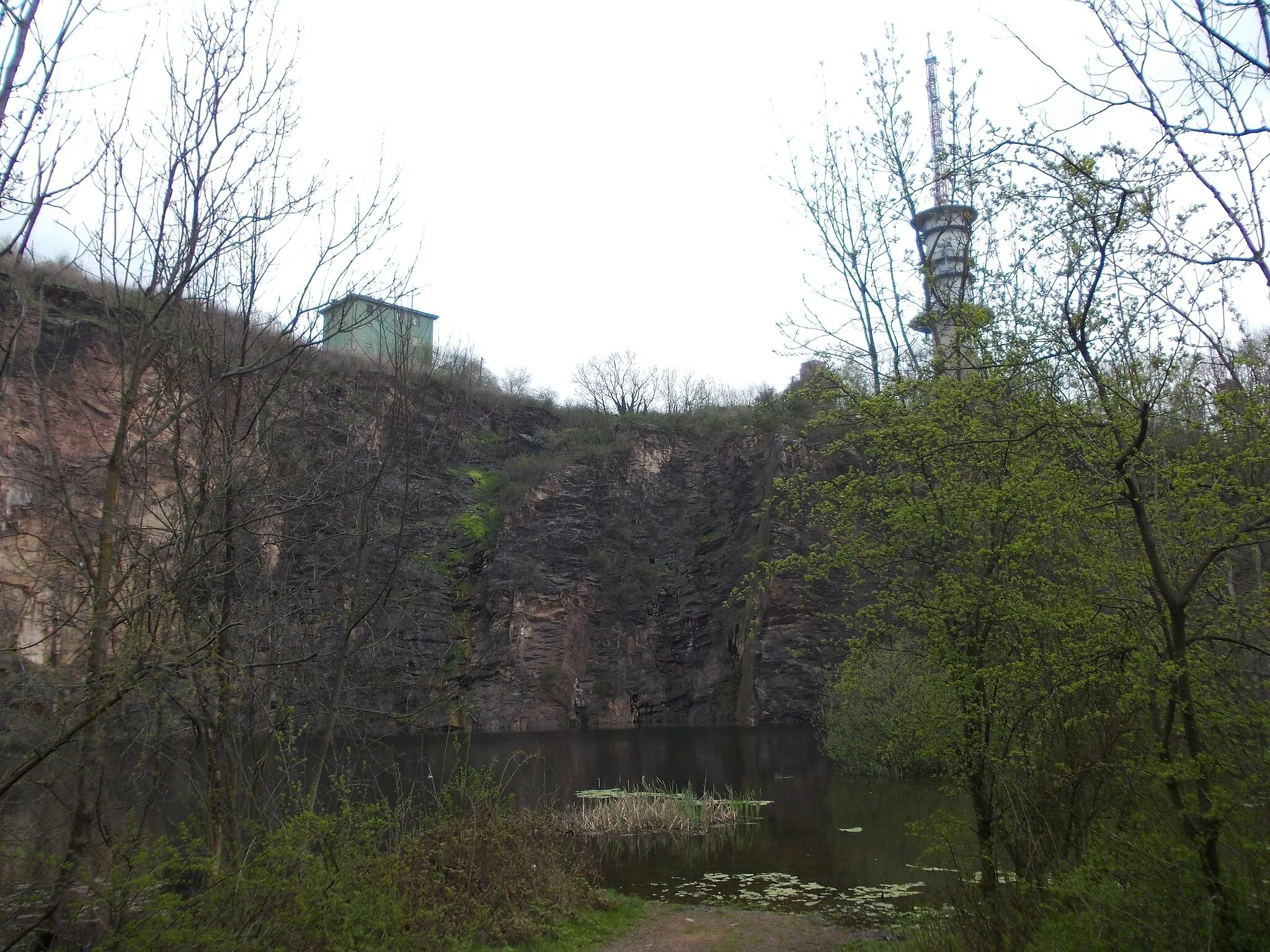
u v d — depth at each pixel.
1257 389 5.53
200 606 7.34
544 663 52.09
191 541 6.66
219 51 7.12
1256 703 5.66
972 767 8.01
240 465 7.73
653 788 25.16
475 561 53.44
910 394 9.09
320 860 7.01
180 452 7.43
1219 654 6.21
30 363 6.48
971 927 7.12
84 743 5.34
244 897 6.06
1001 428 7.33
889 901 12.24
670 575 57.66
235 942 5.63
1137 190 5.65
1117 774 6.56
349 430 9.39
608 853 16.02
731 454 59.16
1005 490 7.31
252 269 7.74
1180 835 5.49
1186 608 6.10
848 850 15.68
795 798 21.70
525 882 11.45
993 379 7.13
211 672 6.37
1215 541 5.77
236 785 7.20
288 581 8.80
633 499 59.34
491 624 51.78
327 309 8.45
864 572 9.86
